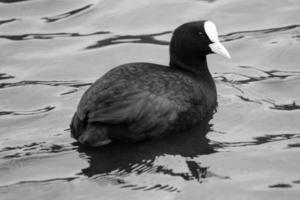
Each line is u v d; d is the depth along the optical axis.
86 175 13.09
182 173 13.11
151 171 13.18
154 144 13.97
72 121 14.38
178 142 14.06
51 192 12.63
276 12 19.42
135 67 14.40
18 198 12.51
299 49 17.81
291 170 13.05
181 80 14.53
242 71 17.25
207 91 15.28
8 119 15.34
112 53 18.08
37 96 16.36
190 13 19.53
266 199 12.20
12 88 16.75
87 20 19.56
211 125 14.74
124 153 13.70
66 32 19.11
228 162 13.41
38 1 20.39
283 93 16.09
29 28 19.31
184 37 15.39
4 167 13.40
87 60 17.86
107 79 13.97
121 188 12.69
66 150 13.86
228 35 18.64
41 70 17.53
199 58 15.48
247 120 14.93
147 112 13.67
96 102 13.51
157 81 14.09
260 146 13.92
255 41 18.33
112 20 19.47
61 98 16.20
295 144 13.92
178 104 14.09
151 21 19.33
